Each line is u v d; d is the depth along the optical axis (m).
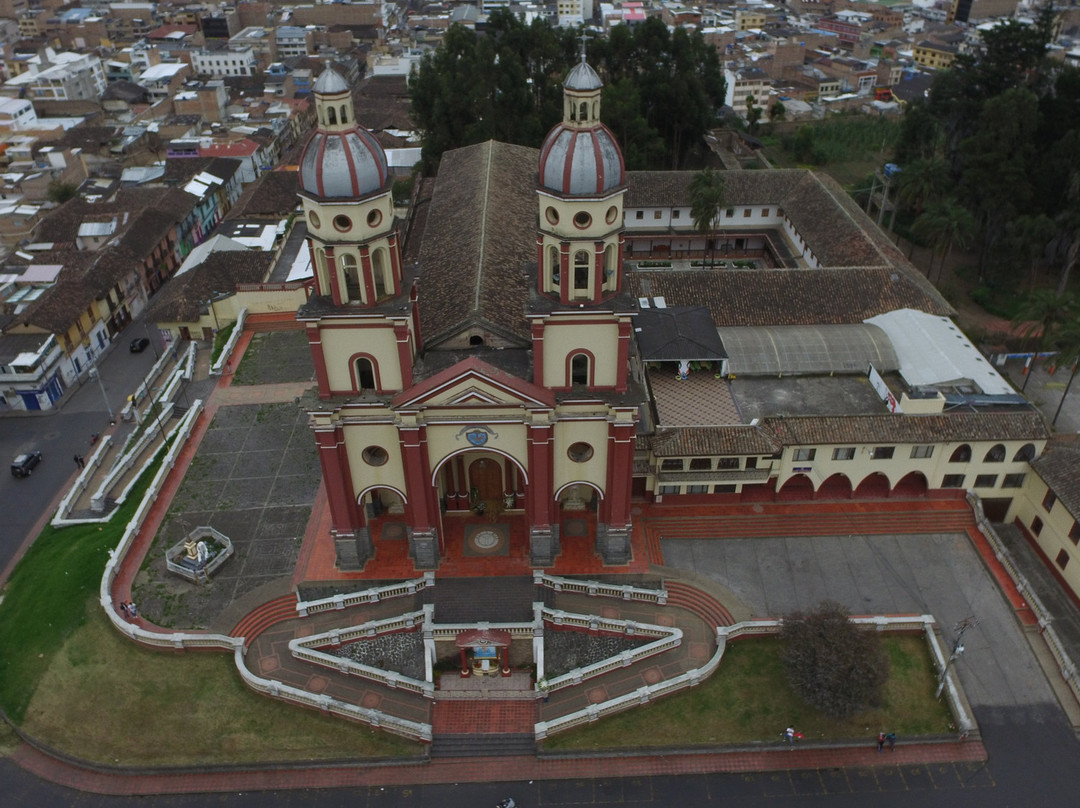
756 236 91.38
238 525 54.78
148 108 147.62
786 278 69.06
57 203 109.69
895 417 53.88
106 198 110.69
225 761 42.34
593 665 45.44
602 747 42.75
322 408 44.22
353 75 178.75
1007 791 40.66
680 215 90.69
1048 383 70.38
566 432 46.31
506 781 41.84
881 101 159.75
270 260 89.94
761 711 44.09
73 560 53.81
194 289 84.06
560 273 42.06
